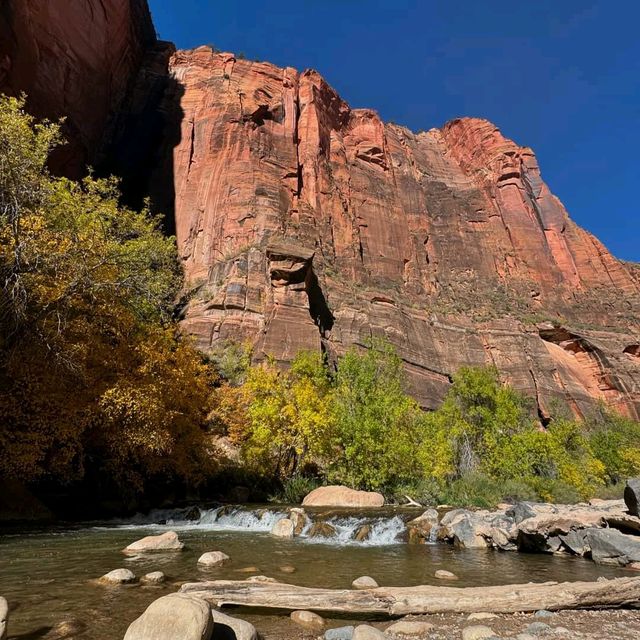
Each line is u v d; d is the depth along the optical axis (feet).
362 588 22.93
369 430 69.10
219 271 160.56
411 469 71.72
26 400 45.47
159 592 21.09
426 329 194.90
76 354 47.80
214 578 24.35
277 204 191.52
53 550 31.89
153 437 52.60
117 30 188.75
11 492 48.34
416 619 18.62
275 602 19.48
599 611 19.99
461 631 17.01
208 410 83.25
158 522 53.67
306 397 72.33
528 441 80.74
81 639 15.35
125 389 50.52
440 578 26.40
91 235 52.90
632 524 34.40
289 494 72.43
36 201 48.65
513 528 38.68
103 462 58.80
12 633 15.84
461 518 42.83
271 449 78.13
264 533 44.60
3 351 43.52
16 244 41.57
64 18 152.46
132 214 73.46
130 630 13.84
